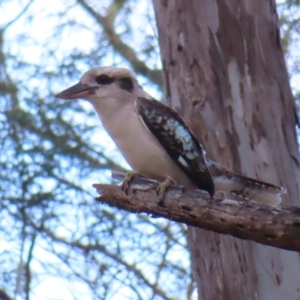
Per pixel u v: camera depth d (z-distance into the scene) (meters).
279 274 10.09
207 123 10.92
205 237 10.45
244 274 10.16
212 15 11.38
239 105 10.98
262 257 10.12
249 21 11.39
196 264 10.57
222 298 10.26
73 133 17.03
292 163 10.80
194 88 11.12
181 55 11.34
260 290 10.07
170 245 15.91
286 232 7.16
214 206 7.58
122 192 8.59
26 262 15.15
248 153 10.74
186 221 8.05
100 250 15.49
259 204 7.40
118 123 9.42
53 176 16.52
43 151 16.58
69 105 16.94
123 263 15.56
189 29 11.40
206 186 9.70
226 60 11.20
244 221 7.33
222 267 10.29
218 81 11.08
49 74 17.08
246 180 9.87
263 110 10.97
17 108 17.08
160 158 9.42
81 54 17.20
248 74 11.13
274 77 11.20
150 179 8.77
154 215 8.43
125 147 9.47
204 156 9.97
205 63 11.19
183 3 11.48
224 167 10.09
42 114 16.92
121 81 9.68
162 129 9.40
